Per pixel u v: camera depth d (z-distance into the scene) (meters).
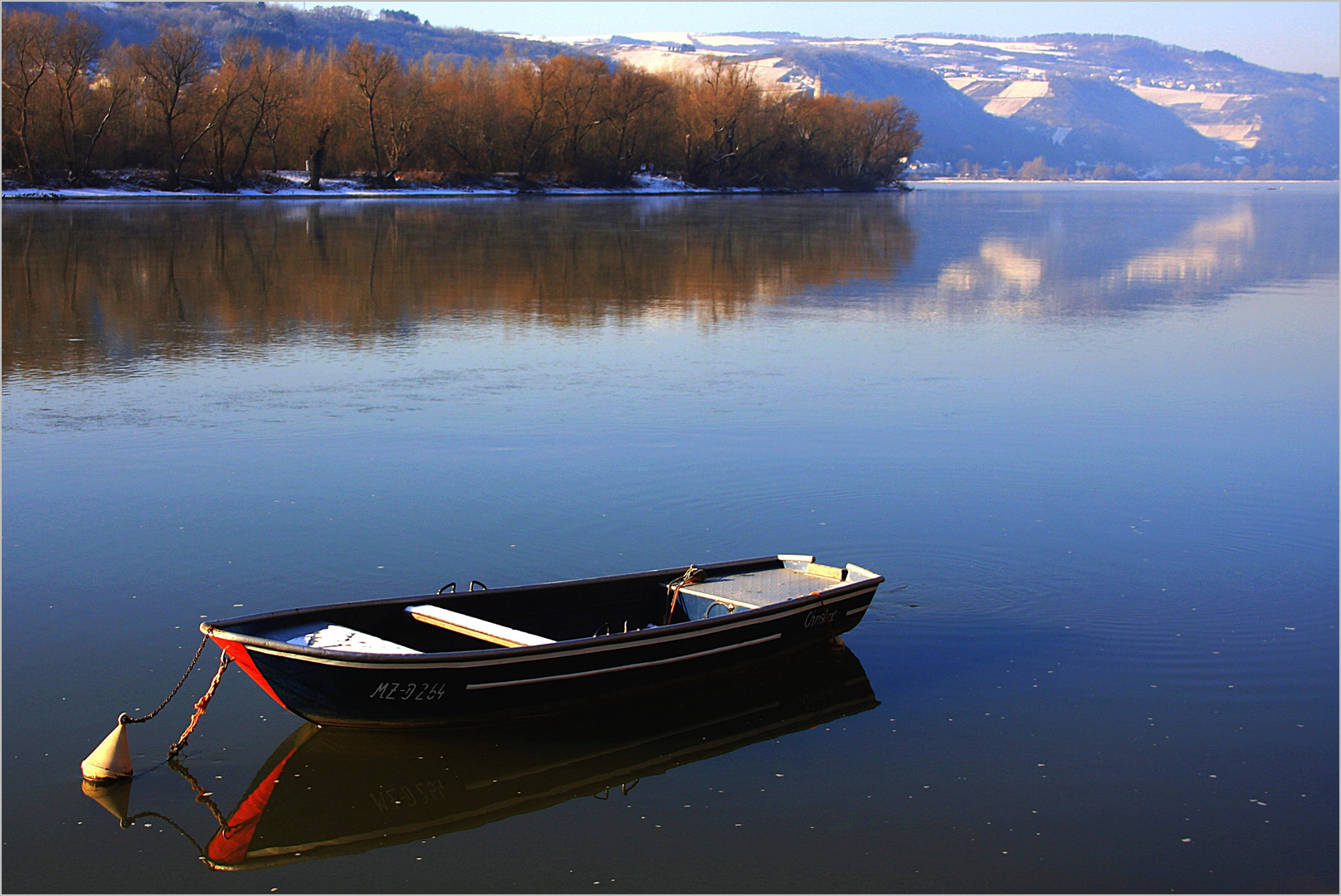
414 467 14.84
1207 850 7.35
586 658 8.73
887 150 157.50
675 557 11.82
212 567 11.30
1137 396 20.19
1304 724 8.88
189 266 37.50
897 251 51.41
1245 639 10.34
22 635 9.84
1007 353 24.30
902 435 17.02
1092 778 8.14
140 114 86.19
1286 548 12.55
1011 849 7.34
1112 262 46.22
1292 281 39.31
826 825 7.57
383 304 30.34
